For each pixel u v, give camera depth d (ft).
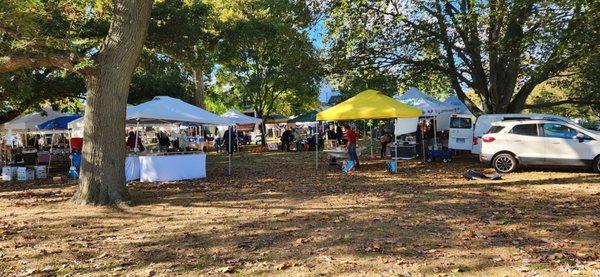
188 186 44.27
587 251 18.66
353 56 62.85
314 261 18.21
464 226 23.73
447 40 59.16
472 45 58.65
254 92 118.42
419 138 64.34
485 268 16.80
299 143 98.63
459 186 38.91
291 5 62.80
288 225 25.12
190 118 51.06
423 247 19.88
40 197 39.40
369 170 53.98
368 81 66.08
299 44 69.62
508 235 21.65
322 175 51.01
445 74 67.26
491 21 51.90
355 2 55.62
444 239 21.16
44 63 32.30
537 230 22.56
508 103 62.18
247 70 116.16
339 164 61.87
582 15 45.57
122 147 34.01
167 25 60.39
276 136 184.44
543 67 52.60
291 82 73.72
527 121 47.14
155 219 27.81
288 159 75.87
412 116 51.90
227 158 81.05
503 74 61.72
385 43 61.21
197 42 66.44
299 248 20.22
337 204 31.78
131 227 25.66
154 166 48.34
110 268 17.99
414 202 31.65
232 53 84.53
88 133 33.50
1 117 67.92
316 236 22.31
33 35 33.55
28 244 22.09
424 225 24.27
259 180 48.21
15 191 44.37
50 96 64.39
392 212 28.19
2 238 23.39
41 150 81.46
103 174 33.19
